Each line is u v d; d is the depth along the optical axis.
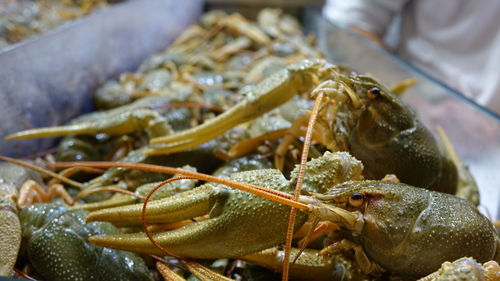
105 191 0.19
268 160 0.20
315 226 0.14
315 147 0.19
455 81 0.34
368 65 0.31
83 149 0.22
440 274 0.12
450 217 0.13
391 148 0.17
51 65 0.24
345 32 0.34
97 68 0.29
